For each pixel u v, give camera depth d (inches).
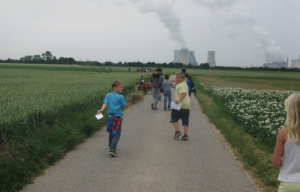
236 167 187.2
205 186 155.7
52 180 164.4
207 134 286.8
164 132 295.4
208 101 572.7
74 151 226.7
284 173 95.3
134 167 186.5
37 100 344.5
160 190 150.1
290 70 5625.0
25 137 215.0
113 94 220.2
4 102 337.1
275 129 257.4
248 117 316.8
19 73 2112.5
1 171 154.6
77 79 1146.0
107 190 149.9
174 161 199.5
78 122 285.6
